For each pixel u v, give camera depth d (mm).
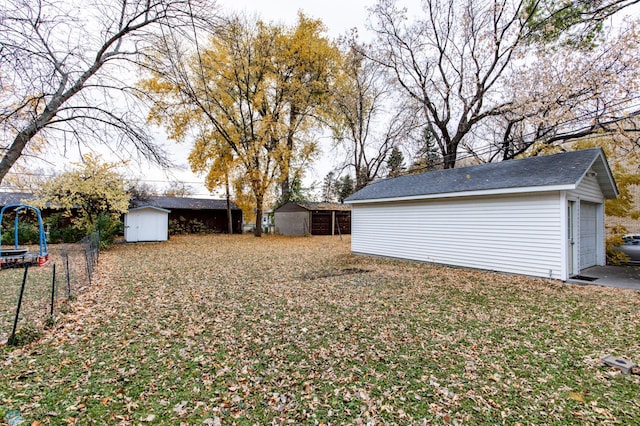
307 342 3943
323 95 19078
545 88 10625
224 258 11492
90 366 3295
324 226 24281
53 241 15734
